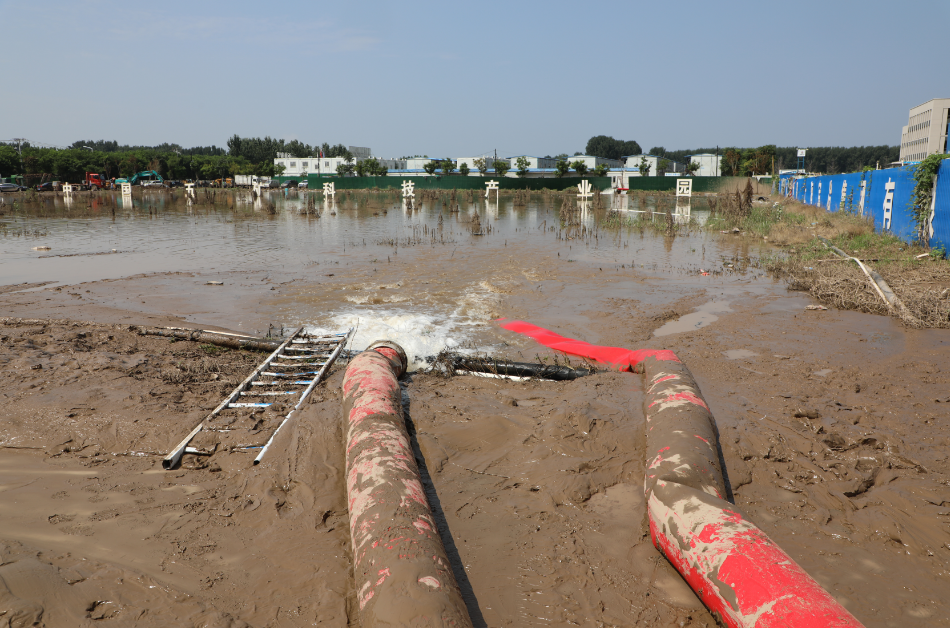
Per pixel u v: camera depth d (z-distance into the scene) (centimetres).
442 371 742
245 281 1341
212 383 693
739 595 309
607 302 1134
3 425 548
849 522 423
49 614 321
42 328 885
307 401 631
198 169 9350
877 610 338
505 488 473
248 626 322
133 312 1037
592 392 654
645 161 10831
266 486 464
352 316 1018
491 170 11181
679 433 482
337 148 13512
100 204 4291
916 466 489
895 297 1050
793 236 2116
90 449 523
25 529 404
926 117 7375
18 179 6681
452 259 1678
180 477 483
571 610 340
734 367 740
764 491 464
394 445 470
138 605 335
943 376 698
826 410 598
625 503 454
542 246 1977
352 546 382
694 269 1512
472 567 377
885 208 2012
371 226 2709
